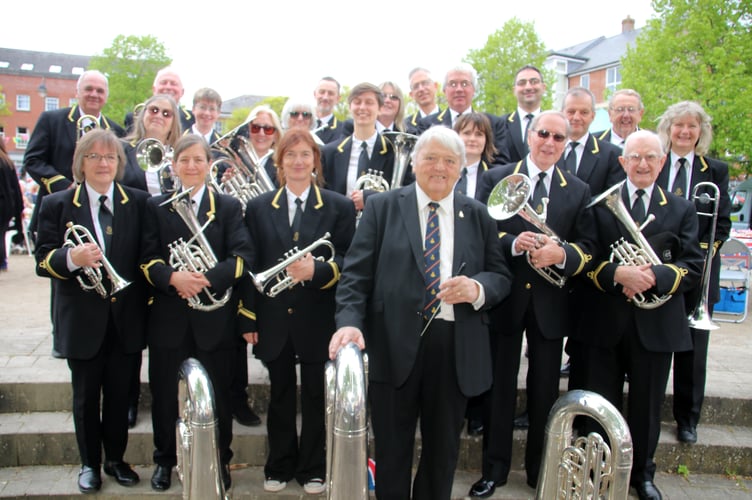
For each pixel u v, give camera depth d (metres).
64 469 3.43
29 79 49.25
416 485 2.69
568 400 2.37
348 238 3.21
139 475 3.32
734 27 13.67
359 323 2.49
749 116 13.02
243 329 3.12
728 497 3.34
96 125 3.82
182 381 2.40
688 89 13.89
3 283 7.35
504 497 3.20
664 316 3.05
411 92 5.72
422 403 2.67
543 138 3.10
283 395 3.15
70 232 2.95
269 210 3.15
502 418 3.20
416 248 2.57
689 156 3.63
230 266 2.96
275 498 3.19
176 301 3.04
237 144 3.74
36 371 3.94
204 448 2.28
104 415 3.17
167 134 3.72
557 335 3.08
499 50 22.89
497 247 2.77
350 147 3.95
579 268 2.96
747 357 4.89
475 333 2.60
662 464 3.59
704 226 3.56
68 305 2.96
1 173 5.19
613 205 2.99
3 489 3.19
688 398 3.58
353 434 2.02
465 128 3.67
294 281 2.97
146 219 3.10
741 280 6.53
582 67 38.06
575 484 2.34
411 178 3.96
